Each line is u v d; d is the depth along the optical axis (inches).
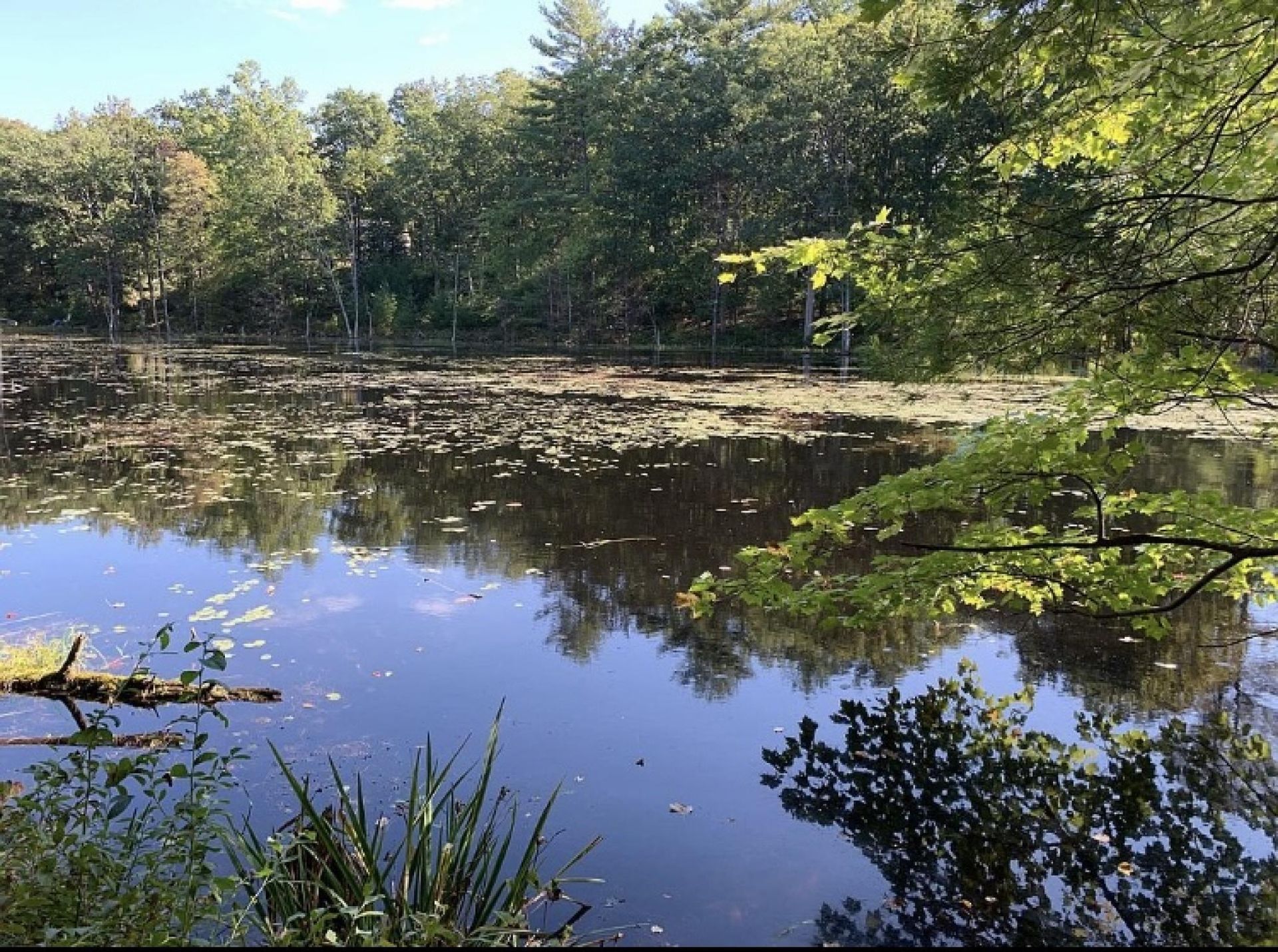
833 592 159.2
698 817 138.5
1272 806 143.5
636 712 173.8
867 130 1043.9
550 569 263.3
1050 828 136.9
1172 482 363.3
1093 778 151.0
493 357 1175.6
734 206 1296.8
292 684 182.4
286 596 236.7
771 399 674.2
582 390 745.6
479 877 108.0
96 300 1915.6
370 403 660.1
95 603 228.2
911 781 150.6
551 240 1519.4
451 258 1744.6
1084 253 111.7
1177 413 561.3
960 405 621.6
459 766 151.4
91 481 376.8
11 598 231.0
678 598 240.1
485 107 1766.7
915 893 122.1
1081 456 134.4
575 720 169.6
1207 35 100.5
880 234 140.9
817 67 1088.8
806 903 119.3
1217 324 116.0
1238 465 399.9
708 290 1370.6
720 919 115.1
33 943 88.8
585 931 111.8
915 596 165.3
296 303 1765.5
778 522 316.8
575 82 1439.5
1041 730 168.2
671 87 1250.6
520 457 436.8
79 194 1825.8
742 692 183.6
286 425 542.9
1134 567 159.6
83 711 170.1
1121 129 127.8
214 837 113.3
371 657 197.2
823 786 147.9
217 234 1766.7
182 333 1891.0
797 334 1380.4
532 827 134.6
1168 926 116.0
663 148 1270.9
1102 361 126.3
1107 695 183.8
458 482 381.1
